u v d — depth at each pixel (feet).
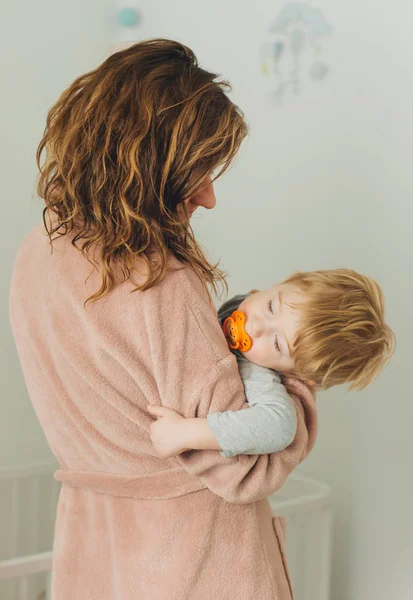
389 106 5.49
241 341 3.41
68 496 3.48
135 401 2.99
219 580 3.06
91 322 2.91
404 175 5.39
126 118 2.82
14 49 6.83
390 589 5.65
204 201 3.22
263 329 3.36
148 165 2.81
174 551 3.05
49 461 6.80
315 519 5.63
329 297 3.37
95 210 2.87
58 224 3.08
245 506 3.16
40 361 3.21
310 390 3.50
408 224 5.37
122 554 3.17
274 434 2.92
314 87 6.07
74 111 2.97
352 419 5.91
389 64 5.48
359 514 5.88
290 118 6.29
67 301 3.00
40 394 3.31
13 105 6.84
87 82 3.05
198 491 3.07
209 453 2.95
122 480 3.16
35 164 7.06
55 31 7.18
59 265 3.04
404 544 5.53
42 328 3.15
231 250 6.89
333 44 5.90
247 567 3.10
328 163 5.97
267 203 6.52
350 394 5.93
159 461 3.08
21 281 3.22
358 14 5.69
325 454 6.16
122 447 3.10
